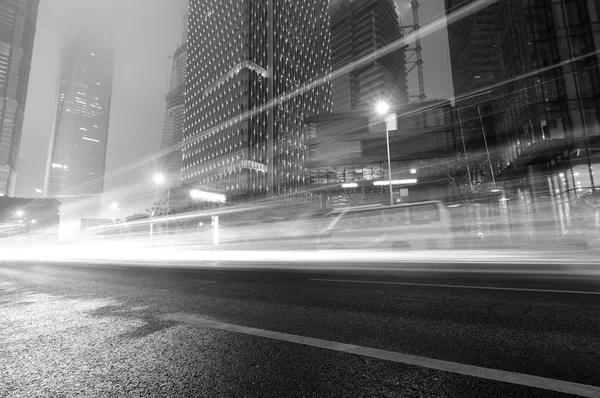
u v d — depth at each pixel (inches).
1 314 202.7
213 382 100.1
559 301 191.5
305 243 511.5
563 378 96.3
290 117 5034.5
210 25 5216.5
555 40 989.8
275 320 167.5
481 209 1195.9
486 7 1723.7
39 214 3590.1
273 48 4901.6
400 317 165.3
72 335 154.2
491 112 1609.3
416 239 420.5
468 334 137.6
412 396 88.3
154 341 140.7
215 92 4901.6
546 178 1002.7
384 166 1814.7
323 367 108.7
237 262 529.3
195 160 5073.8
